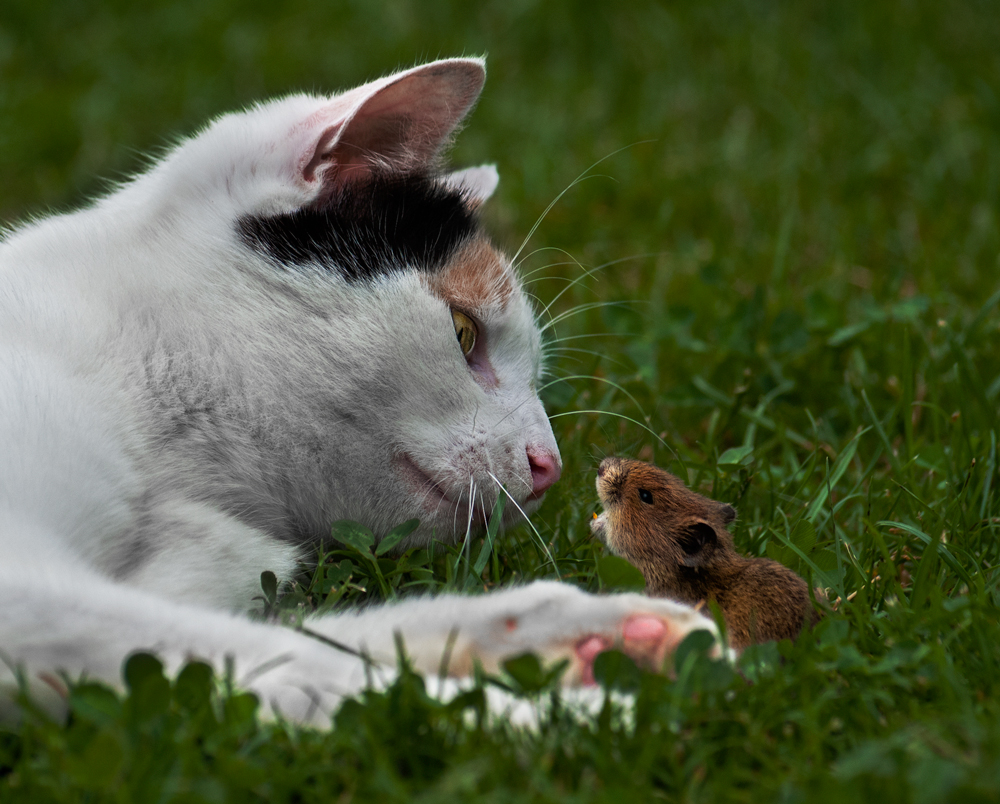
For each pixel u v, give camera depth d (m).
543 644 2.54
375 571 3.20
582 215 7.05
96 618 2.36
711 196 7.14
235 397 3.16
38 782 2.08
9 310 3.04
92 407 2.89
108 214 3.56
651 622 2.52
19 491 2.58
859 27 9.27
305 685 2.31
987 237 6.24
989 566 3.27
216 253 3.25
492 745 2.15
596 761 2.12
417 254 3.37
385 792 2.03
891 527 3.53
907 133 7.76
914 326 5.01
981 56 8.79
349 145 3.42
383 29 10.21
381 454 3.29
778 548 3.33
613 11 10.16
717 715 2.34
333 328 3.21
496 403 3.44
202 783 2.00
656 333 5.20
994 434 3.94
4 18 10.62
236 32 10.22
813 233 6.68
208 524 2.97
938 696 2.46
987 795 1.94
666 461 4.26
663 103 8.77
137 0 10.88
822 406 4.75
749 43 9.30
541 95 9.12
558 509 3.90
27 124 8.72
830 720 2.37
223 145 3.40
